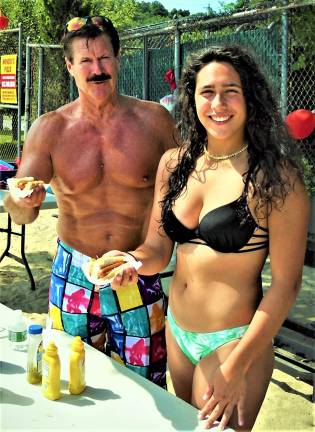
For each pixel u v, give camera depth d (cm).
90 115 244
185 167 196
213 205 182
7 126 1792
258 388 184
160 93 741
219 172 185
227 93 177
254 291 183
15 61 965
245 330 183
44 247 701
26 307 505
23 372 203
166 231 197
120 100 249
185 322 193
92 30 228
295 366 379
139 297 239
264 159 173
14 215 244
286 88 504
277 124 182
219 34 636
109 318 243
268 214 172
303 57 531
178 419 172
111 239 251
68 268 249
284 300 173
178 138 220
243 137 182
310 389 361
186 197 191
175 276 201
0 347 224
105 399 184
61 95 1025
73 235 253
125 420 171
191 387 200
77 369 186
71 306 247
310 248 448
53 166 250
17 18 1714
